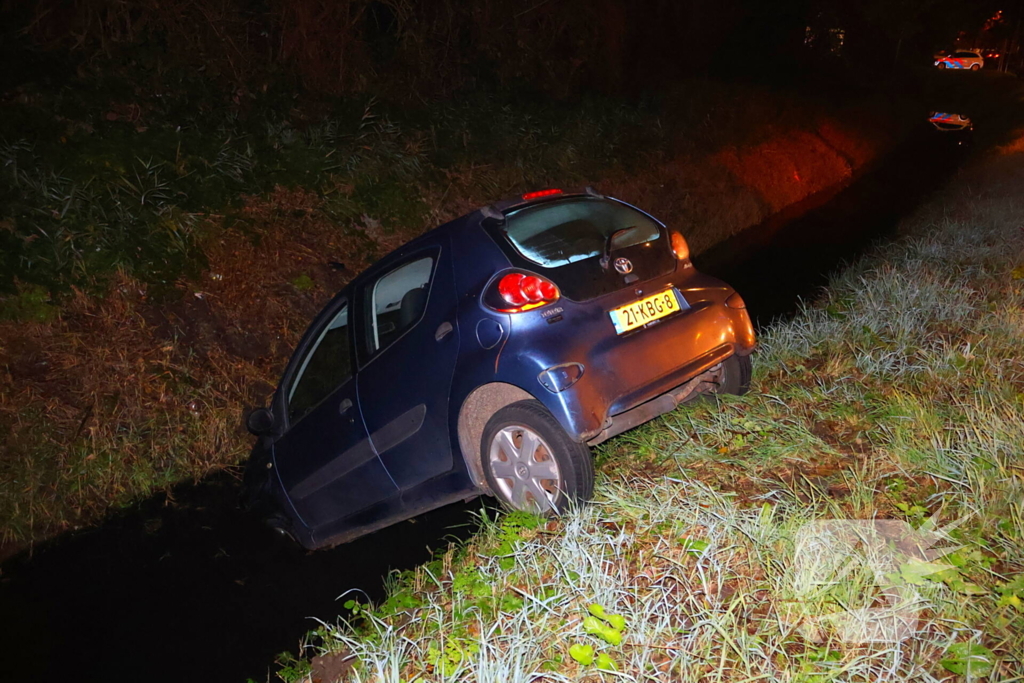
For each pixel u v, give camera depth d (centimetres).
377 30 1187
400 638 336
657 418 484
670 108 1522
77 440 583
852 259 959
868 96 2297
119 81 891
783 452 416
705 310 428
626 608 313
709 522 353
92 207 736
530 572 352
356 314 468
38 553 522
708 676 276
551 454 376
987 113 2819
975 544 317
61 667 416
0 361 598
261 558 507
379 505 470
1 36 839
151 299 695
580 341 378
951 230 922
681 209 1248
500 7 1288
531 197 433
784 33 2217
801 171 1631
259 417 502
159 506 571
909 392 477
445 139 1127
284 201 880
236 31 1009
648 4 1589
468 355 396
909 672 259
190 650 417
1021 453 368
